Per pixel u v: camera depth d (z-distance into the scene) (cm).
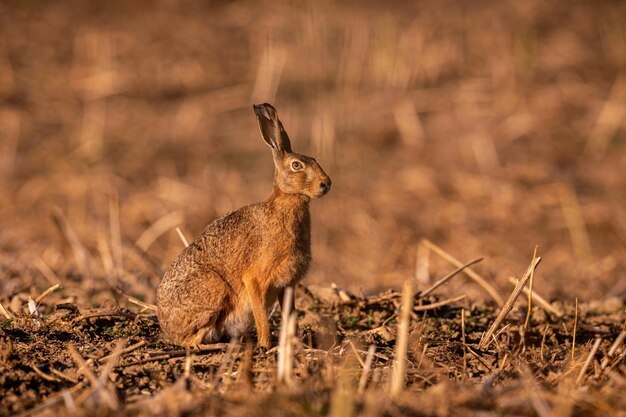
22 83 2172
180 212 1510
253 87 2178
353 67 2184
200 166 1856
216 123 2055
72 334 820
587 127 1997
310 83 2153
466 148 1914
